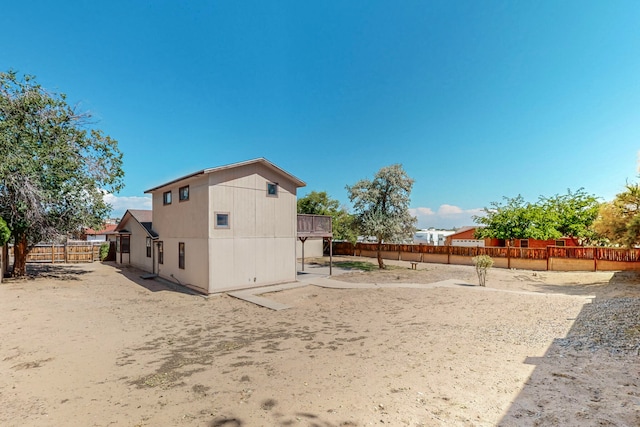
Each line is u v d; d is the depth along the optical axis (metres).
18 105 12.87
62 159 13.33
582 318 7.12
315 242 27.88
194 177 12.02
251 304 10.06
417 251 24.00
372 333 6.66
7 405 3.71
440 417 3.08
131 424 3.22
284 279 13.65
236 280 12.05
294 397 3.71
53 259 21.22
